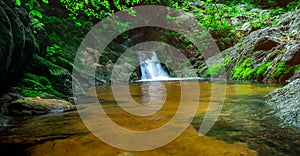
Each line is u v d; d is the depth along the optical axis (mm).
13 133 2113
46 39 5160
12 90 3408
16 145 1816
